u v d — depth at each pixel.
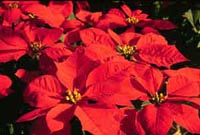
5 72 0.96
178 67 1.08
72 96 0.76
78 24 1.11
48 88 0.78
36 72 0.84
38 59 0.95
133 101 0.83
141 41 0.95
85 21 1.14
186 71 0.85
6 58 0.92
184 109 0.75
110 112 0.72
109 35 0.97
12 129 0.87
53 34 0.98
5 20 1.08
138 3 1.40
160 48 0.91
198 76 0.85
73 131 0.81
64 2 1.21
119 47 0.94
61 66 0.79
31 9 1.08
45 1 1.36
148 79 0.80
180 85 0.81
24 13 1.17
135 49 0.94
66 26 1.08
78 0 1.37
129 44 0.98
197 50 1.12
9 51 0.94
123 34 1.00
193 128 0.72
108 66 0.78
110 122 0.71
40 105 0.74
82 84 0.79
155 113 0.74
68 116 0.71
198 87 0.80
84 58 0.80
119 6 1.42
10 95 0.90
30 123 0.87
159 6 1.38
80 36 0.93
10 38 0.96
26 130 0.87
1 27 1.01
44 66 0.85
